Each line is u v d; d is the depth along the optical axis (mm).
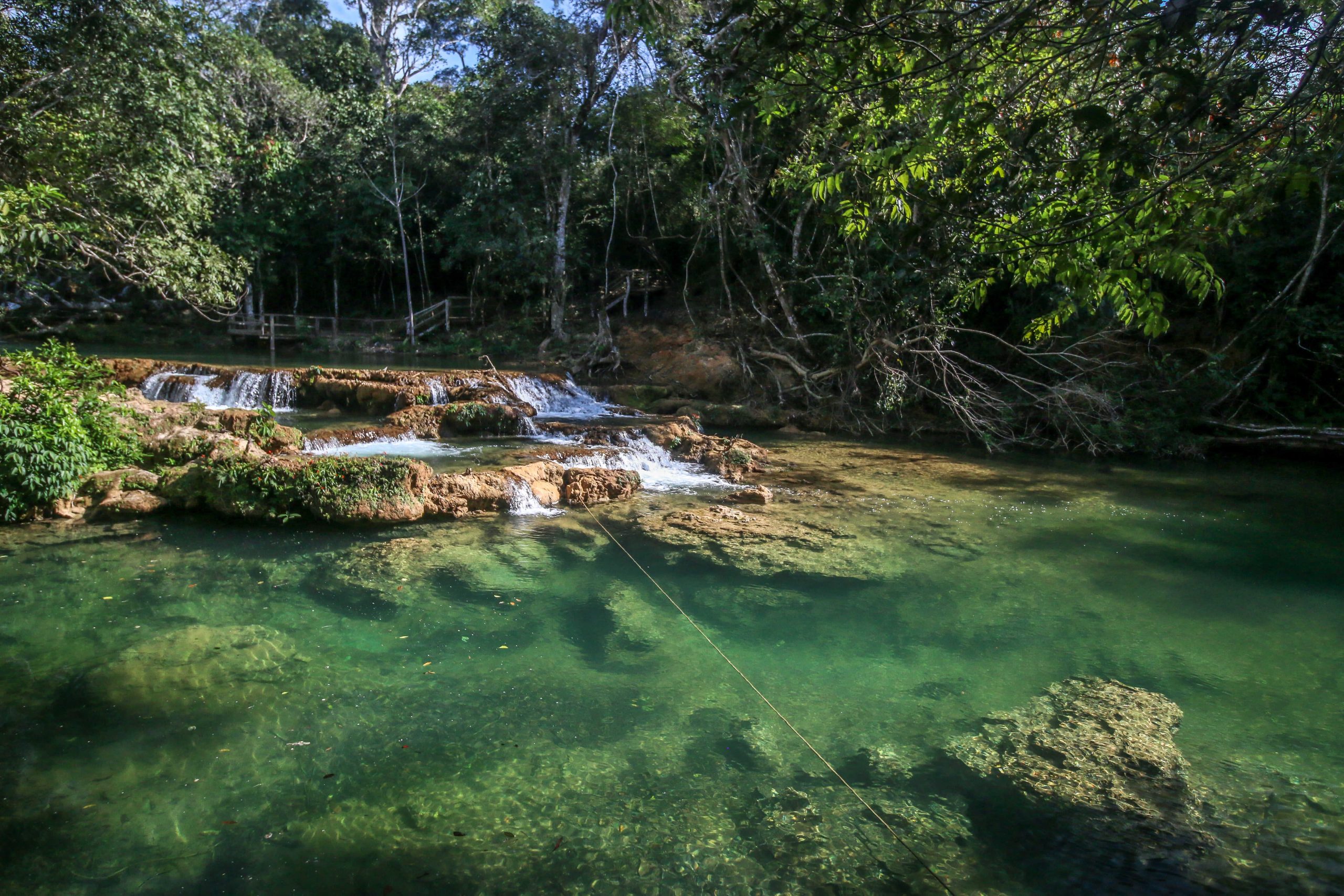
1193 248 3039
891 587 7426
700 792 4125
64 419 9125
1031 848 3658
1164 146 3174
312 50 35531
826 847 3668
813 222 22406
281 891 3340
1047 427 17406
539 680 5414
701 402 19969
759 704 5137
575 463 12547
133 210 15148
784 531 9141
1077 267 3213
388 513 8914
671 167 27000
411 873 3475
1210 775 4297
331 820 3834
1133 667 5773
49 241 13062
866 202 4273
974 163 3311
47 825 3736
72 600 6477
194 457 10445
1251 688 5441
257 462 9180
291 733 4633
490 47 28953
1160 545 9078
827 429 18453
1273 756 4512
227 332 30641
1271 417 16656
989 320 20594
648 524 9273
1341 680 5578
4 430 8477
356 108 31812
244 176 29656
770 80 3236
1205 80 2754
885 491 11617
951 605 7016
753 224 20062
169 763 4281
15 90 14039
